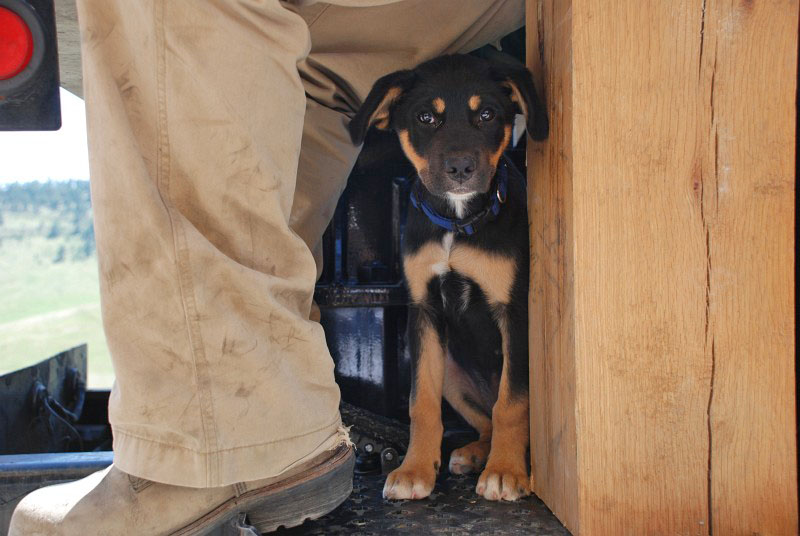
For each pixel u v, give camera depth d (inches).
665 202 68.5
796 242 72.4
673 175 68.4
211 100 63.9
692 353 69.2
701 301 69.0
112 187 62.0
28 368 110.2
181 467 63.4
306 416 68.4
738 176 68.6
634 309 68.9
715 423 69.5
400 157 105.9
